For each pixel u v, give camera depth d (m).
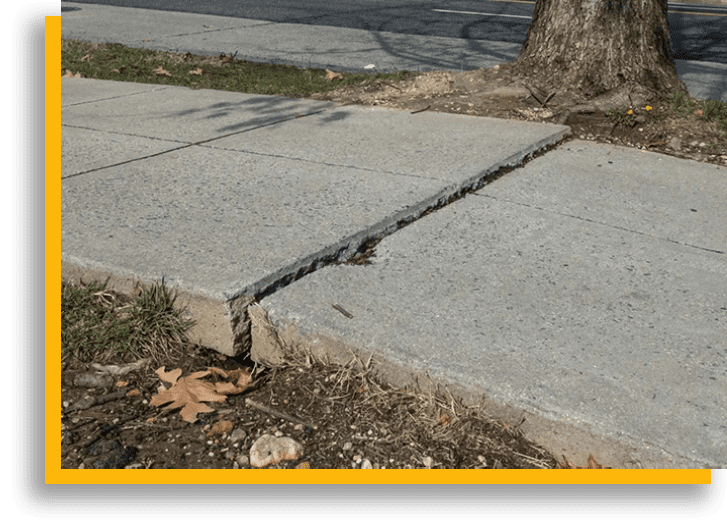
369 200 3.52
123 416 2.32
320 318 2.54
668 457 1.97
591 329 2.52
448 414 2.25
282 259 2.83
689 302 2.73
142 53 8.16
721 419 2.07
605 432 2.04
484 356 2.34
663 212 3.63
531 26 5.87
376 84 6.34
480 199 3.76
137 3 12.84
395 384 2.38
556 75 5.52
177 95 6.14
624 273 2.95
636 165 4.38
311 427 2.27
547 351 2.38
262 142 4.61
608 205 3.71
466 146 4.48
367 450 2.17
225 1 13.16
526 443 2.18
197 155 4.31
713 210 3.68
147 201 3.50
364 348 2.41
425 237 3.26
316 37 9.54
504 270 2.95
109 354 2.56
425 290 2.77
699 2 14.79
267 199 3.54
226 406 2.39
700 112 5.05
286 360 2.56
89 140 4.61
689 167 4.35
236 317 2.57
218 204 3.46
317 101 5.93
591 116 5.05
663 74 5.36
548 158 4.50
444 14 11.95
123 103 5.79
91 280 2.83
